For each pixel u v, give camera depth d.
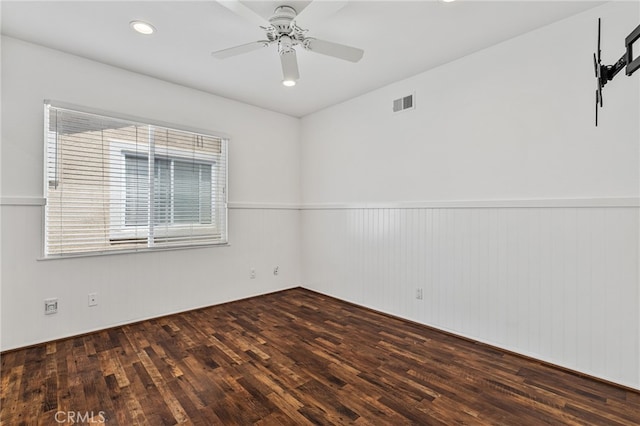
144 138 3.28
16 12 2.25
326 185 4.33
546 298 2.45
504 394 2.04
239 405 1.92
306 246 4.64
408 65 3.09
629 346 2.11
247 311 3.65
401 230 3.43
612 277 2.17
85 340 2.81
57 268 2.79
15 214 2.60
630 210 2.10
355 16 2.30
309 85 3.57
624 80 2.12
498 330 2.70
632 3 2.09
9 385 2.11
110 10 2.23
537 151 2.50
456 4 2.17
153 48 2.76
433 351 2.65
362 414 1.84
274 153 4.43
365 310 3.72
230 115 3.97
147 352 2.60
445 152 3.07
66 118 2.83
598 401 1.97
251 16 2.04
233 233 4.02
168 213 3.46
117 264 3.12
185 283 3.60
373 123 3.72
